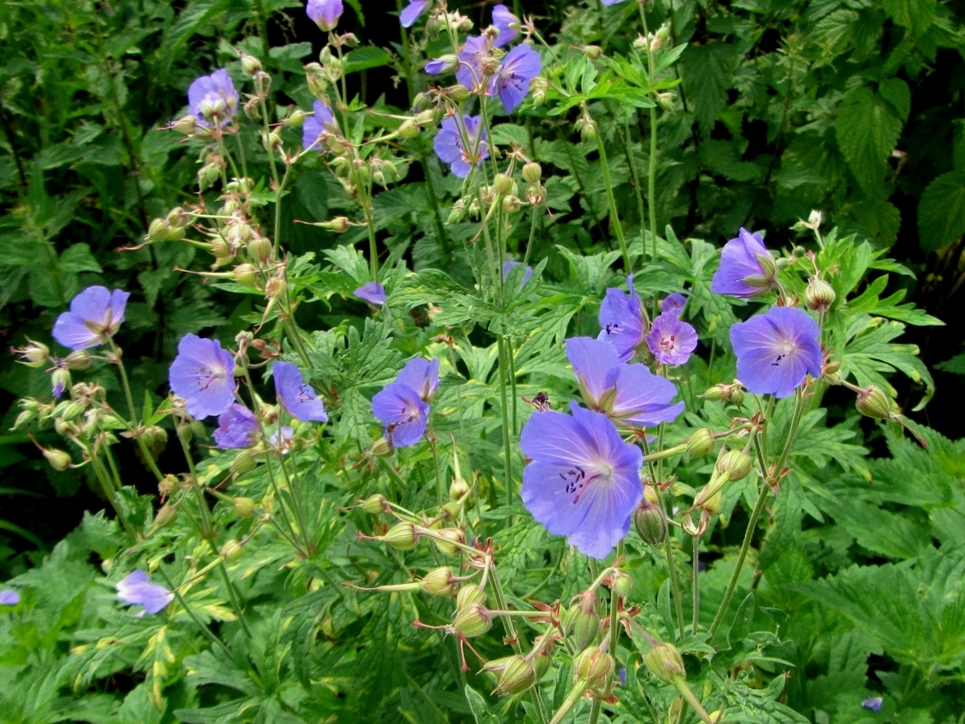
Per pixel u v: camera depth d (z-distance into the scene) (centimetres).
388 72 135
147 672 58
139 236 97
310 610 54
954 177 86
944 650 51
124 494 57
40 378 87
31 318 97
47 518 93
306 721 55
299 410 52
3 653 63
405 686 57
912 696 53
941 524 58
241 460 52
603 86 65
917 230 98
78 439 56
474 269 60
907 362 56
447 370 61
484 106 57
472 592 38
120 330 93
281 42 128
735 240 44
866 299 57
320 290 66
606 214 96
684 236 97
